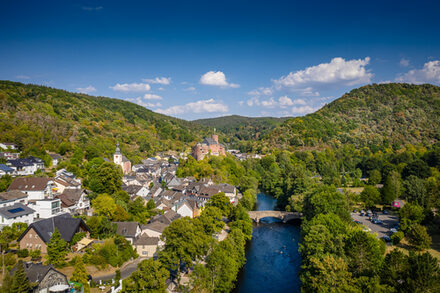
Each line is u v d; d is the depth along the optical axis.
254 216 137.25
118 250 79.62
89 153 175.00
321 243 72.81
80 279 60.44
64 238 75.12
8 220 79.56
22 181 103.25
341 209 101.44
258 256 98.12
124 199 112.56
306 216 113.75
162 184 171.38
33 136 167.62
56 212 94.44
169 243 70.44
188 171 187.25
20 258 69.19
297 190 150.50
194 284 66.62
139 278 57.56
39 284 56.06
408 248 90.94
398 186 154.12
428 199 128.88
